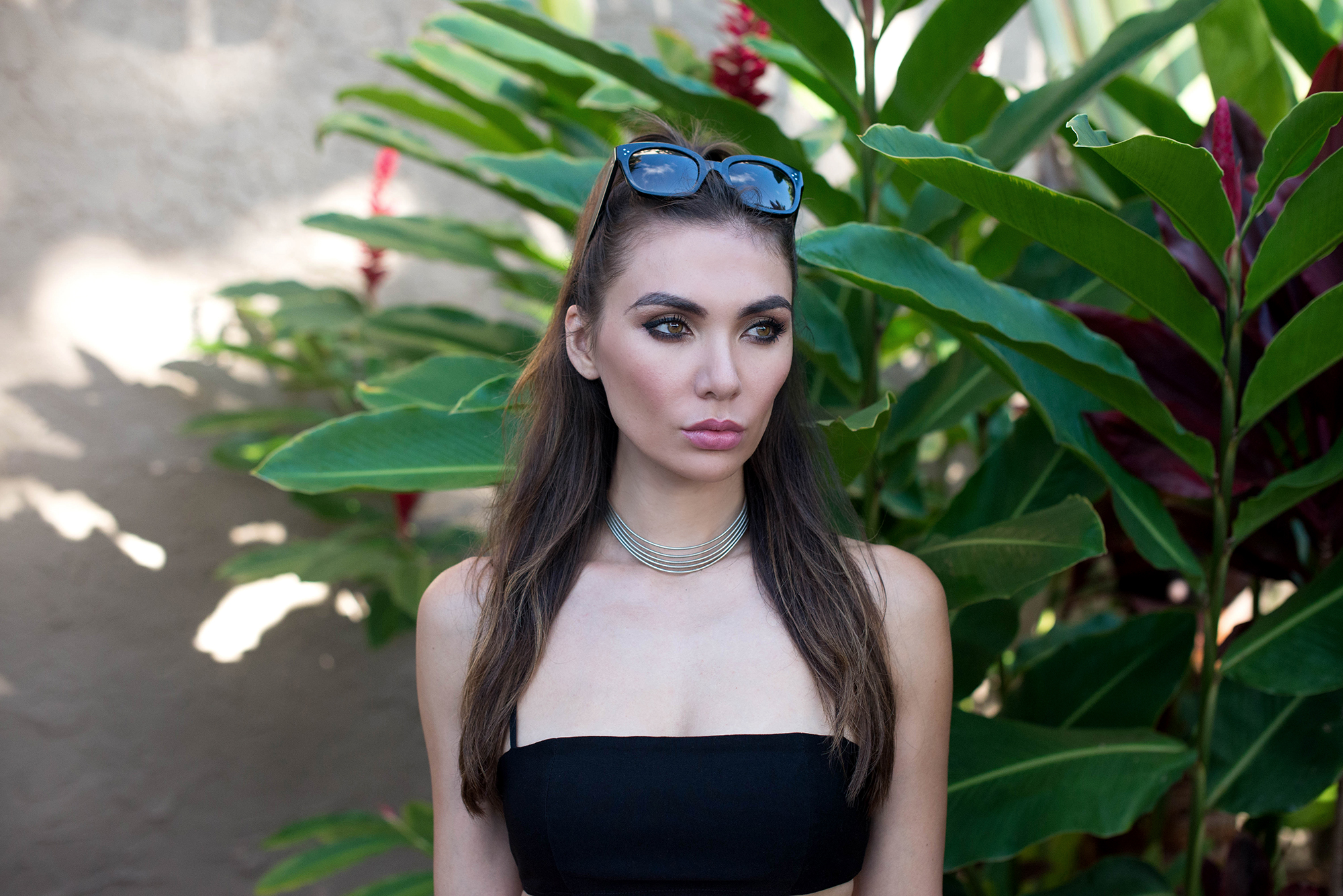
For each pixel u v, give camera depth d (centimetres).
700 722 78
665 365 74
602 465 88
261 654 210
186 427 178
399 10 205
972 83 134
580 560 85
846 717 77
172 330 199
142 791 205
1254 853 112
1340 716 100
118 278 195
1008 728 100
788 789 75
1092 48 199
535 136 151
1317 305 77
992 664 112
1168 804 146
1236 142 107
